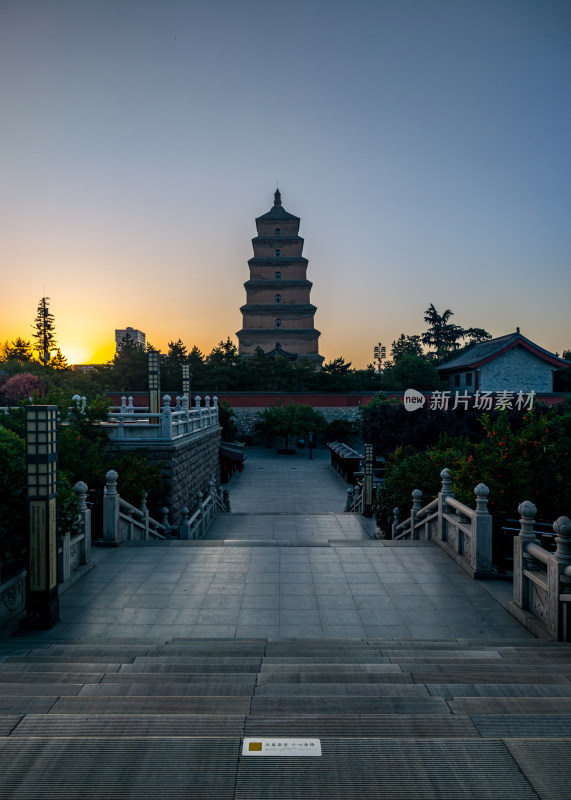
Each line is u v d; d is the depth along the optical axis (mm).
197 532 16297
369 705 3553
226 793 2369
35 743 2713
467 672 4617
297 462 42094
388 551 10477
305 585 8648
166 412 16109
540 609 6949
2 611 7043
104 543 10844
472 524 9102
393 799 2344
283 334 65062
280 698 3621
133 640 6445
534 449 10711
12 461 7223
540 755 2643
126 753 2643
